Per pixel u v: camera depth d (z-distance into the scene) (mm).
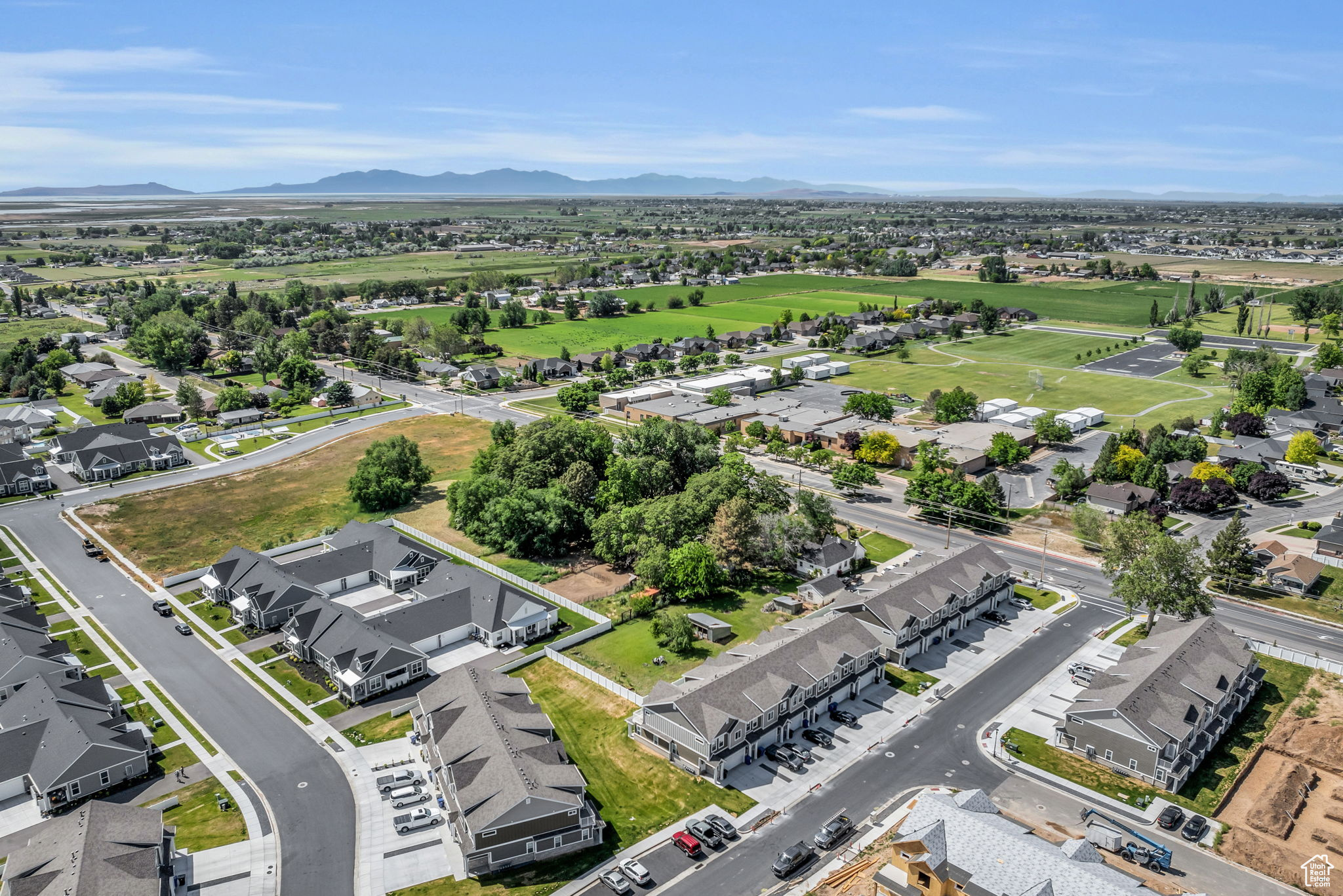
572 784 73812
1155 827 74000
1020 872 62875
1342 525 132750
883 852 70688
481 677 88625
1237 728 88875
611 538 125000
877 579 115000
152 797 78625
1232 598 118312
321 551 134625
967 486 144500
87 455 167250
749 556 126312
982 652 104188
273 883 67750
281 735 87812
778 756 83562
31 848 66812
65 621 111562
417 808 75750
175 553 133875
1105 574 114938
